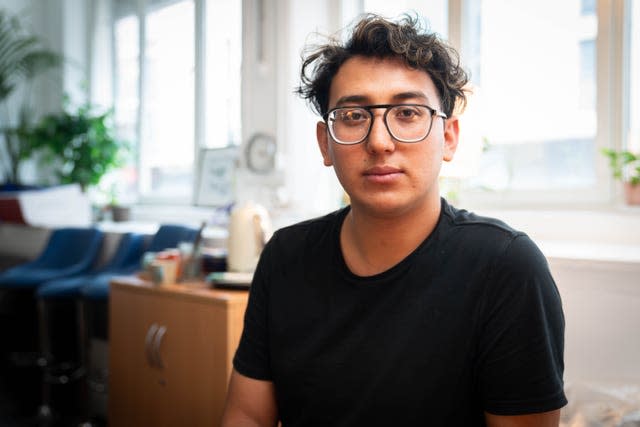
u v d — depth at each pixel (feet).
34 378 11.59
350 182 3.06
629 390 5.16
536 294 2.99
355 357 3.17
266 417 3.67
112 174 16.74
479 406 3.21
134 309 7.88
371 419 3.12
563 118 8.37
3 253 14.42
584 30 8.14
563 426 5.06
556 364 3.00
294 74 10.52
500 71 8.99
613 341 5.62
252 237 7.71
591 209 8.01
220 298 6.50
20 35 17.67
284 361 3.40
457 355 3.05
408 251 3.20
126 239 11.00
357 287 3.24
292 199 10.52
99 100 17.44
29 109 17.63
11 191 14.90
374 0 10.64
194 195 13.35
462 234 3.21
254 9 11.00
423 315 3.10
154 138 15.76
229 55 13.57
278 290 3.53
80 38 17.63
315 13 10.80
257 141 10.98
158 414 7.36
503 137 8.95
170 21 15.23
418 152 2.99
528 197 8.65
